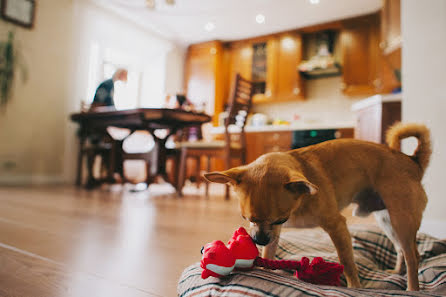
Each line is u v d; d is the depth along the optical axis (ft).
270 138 16.87
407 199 3.13
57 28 14.65
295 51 18.03
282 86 18.22
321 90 18.35
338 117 17.78
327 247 4.24
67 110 15.11
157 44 19.65
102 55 17.34
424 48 5.86
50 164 14.48
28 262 3.55
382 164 3.27
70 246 4.27
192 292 2.54
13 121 13.08
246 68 19.74
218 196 11.66
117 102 18.43
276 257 4.02
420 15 5.95
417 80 5.91
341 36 17.49
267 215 2.62
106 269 3.42
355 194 3.38
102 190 12.32
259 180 2.74
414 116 5.91
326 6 15.64
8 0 12.71
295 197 2.77
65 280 3.05
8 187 11.89
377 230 4.79
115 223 5.95
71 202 8.60
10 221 5.81
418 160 3.47
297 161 3.18
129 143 17.90
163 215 7.00
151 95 20.22
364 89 15.83
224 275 2.58
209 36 19.88
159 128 12.22
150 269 3.46
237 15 16.99
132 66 19.76
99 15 16.30
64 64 14.97
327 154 3.30
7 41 12.78
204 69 20.44
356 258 3.94
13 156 13.12
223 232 5.40
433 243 4.22
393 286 3.26
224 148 10.72
